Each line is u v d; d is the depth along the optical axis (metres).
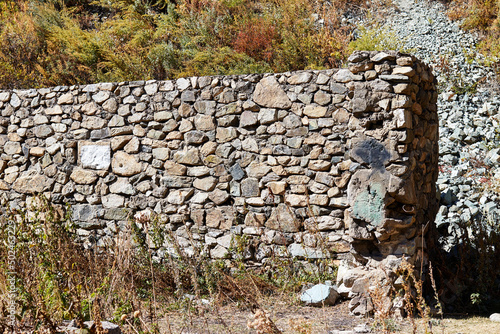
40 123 7.03
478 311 4.77
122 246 4.79
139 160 6.50
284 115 5.83
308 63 9.30
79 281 3.83
